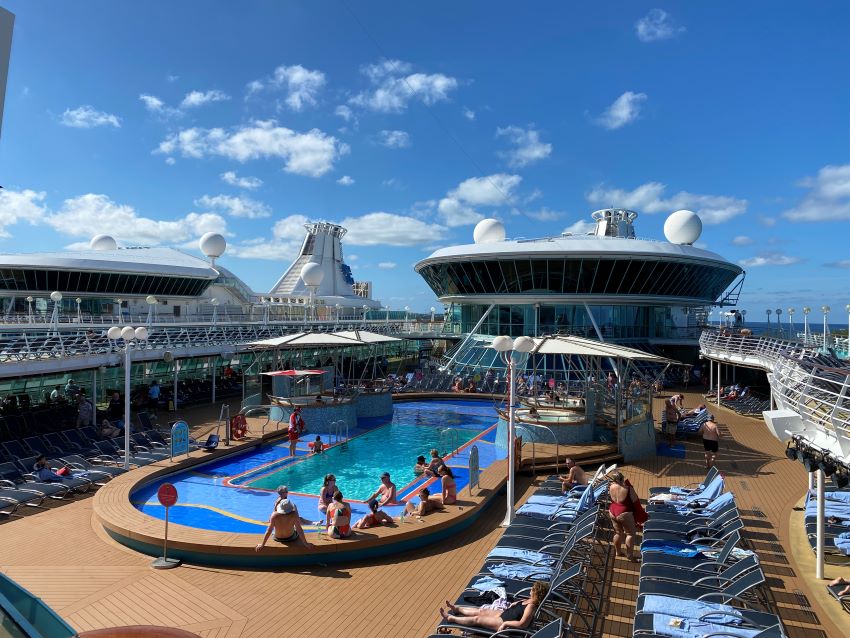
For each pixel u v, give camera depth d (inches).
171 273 1931.6
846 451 277.3
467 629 288.2
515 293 1601.9
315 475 655.8
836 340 1096.8
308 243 2977.4
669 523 425.4
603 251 1483.8
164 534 424.5
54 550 430.3
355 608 345.1
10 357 754.8
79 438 719.7
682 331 1722.4
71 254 1870.1
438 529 457.1
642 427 742.5
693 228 1770.4
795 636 309.6
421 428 936.3
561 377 1398.9
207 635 311.1
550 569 344.8
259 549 400.5
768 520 491.2
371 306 2960.1
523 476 651.5
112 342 942.4
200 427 888.3
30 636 132.1
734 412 1069.1
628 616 331.0
